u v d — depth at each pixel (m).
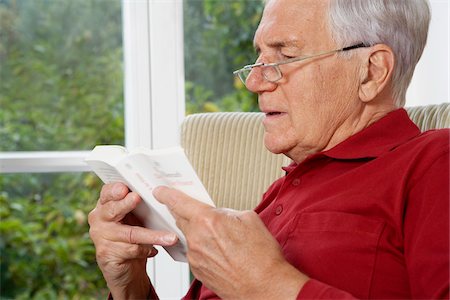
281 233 1.35
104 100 4.55
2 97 4.45
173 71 2.74
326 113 1.40
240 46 3.99
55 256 4.34
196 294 1.56
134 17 2.71
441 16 2.21
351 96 1.40
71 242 4.38
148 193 1.29
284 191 1.46
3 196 4.30
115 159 1.27
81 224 4.39
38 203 4.36
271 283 1.17
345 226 1.28
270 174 2.00
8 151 4.44
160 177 1.27
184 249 1.42
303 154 1.46
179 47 2.75
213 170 2.07
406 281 1.24
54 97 4.51
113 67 4.55
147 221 1.44
